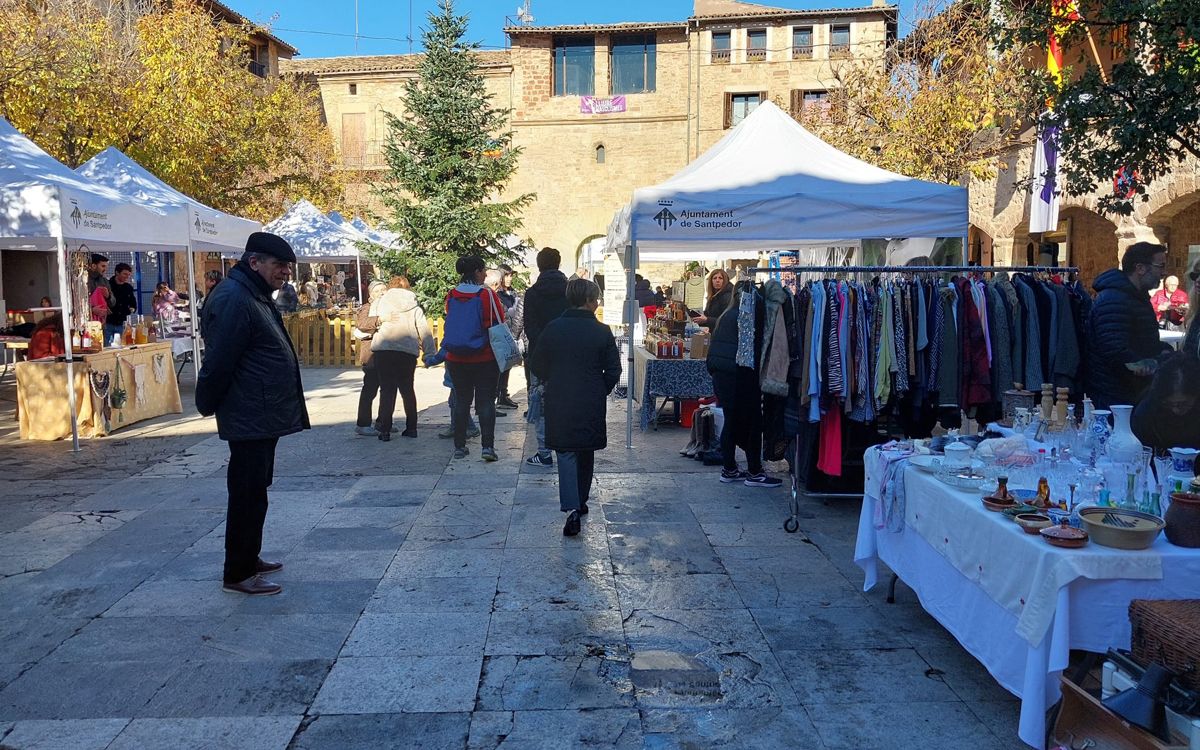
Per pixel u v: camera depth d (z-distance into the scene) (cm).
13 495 673
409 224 1838
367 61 3616
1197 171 1227
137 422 995
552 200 3325
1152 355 503
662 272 3416
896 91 1781
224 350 429
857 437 634
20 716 340
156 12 2066
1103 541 302
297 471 752
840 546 549
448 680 368
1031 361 555
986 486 369
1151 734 260
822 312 550
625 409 1124
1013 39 716
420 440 889
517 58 3291
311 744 320
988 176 1666
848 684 367
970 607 358
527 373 777
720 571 502
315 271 3316
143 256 2441
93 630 420
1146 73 659
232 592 466
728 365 681
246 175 2648
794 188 745
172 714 341
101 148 1734
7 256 2153
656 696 356
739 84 3159
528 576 493
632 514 619
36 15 1653
